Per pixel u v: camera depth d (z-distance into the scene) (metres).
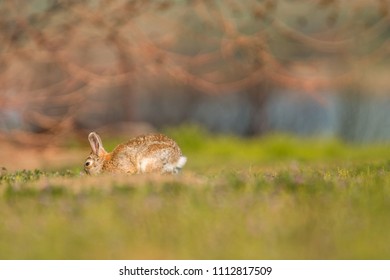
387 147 51.25
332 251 15.95
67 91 54.69
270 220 17.48
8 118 50.44
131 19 43.00
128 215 17.95
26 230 17.53
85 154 51.19
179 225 17.30
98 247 16.45
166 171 26.62
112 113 67.06
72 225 17.59
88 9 41.59
